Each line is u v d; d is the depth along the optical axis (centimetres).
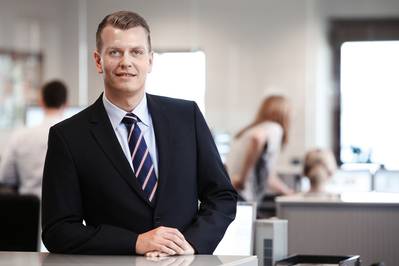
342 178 983
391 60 1030
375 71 1033
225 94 1052
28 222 432
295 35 1035
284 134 661
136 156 235
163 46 1065
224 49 1053
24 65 1067
